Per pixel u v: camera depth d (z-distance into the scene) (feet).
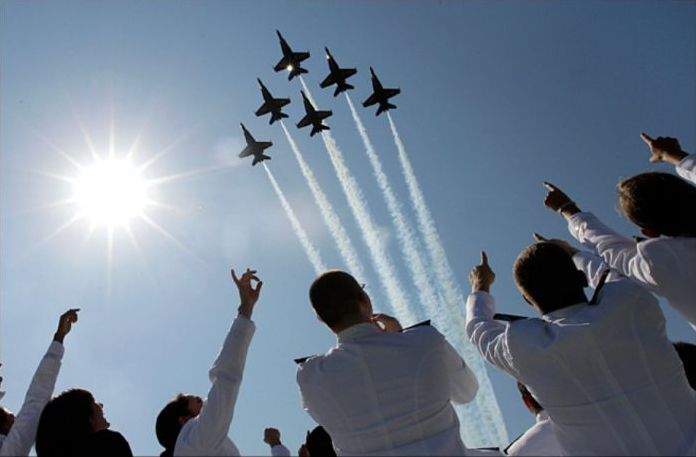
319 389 16.16
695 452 13.82
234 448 17.06
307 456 22.82
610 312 14.39
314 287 17.21
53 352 20.07
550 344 14.62
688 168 17.84
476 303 18.44
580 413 14.67
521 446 17.81
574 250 18.99
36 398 19.01
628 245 17.61
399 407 15.46
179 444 16.30
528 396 19.08
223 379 16.38
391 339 16.19
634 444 14.14
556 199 20.80
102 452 16.48
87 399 17.72
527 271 15.66
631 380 14.26
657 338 14.52
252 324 17.62
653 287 16.39
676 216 15.94
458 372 17.19
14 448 17.79
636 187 16.58
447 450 15.23
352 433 15.74
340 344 16.56
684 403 14.37
